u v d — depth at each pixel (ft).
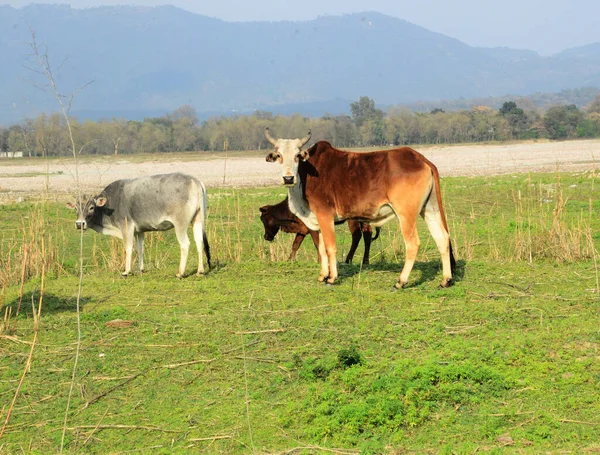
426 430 20.33
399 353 25.25
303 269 39.42
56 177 121.70
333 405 21.71
